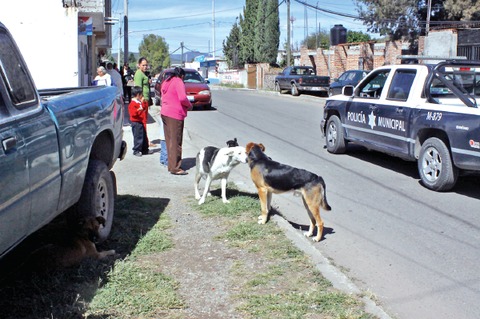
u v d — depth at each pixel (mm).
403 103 8891
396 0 28281
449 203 7539
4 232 3461
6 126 3521
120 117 6383
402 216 6930
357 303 4172
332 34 32688
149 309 4020
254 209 6707
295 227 6473
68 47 13398
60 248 4672
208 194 7426
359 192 8148
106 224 5520
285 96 30141
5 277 4445
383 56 30266
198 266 4918
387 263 5344
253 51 53844
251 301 4172
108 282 4434
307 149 11898
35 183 3859
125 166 9672
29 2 13164
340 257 5496
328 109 11352
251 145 6320
